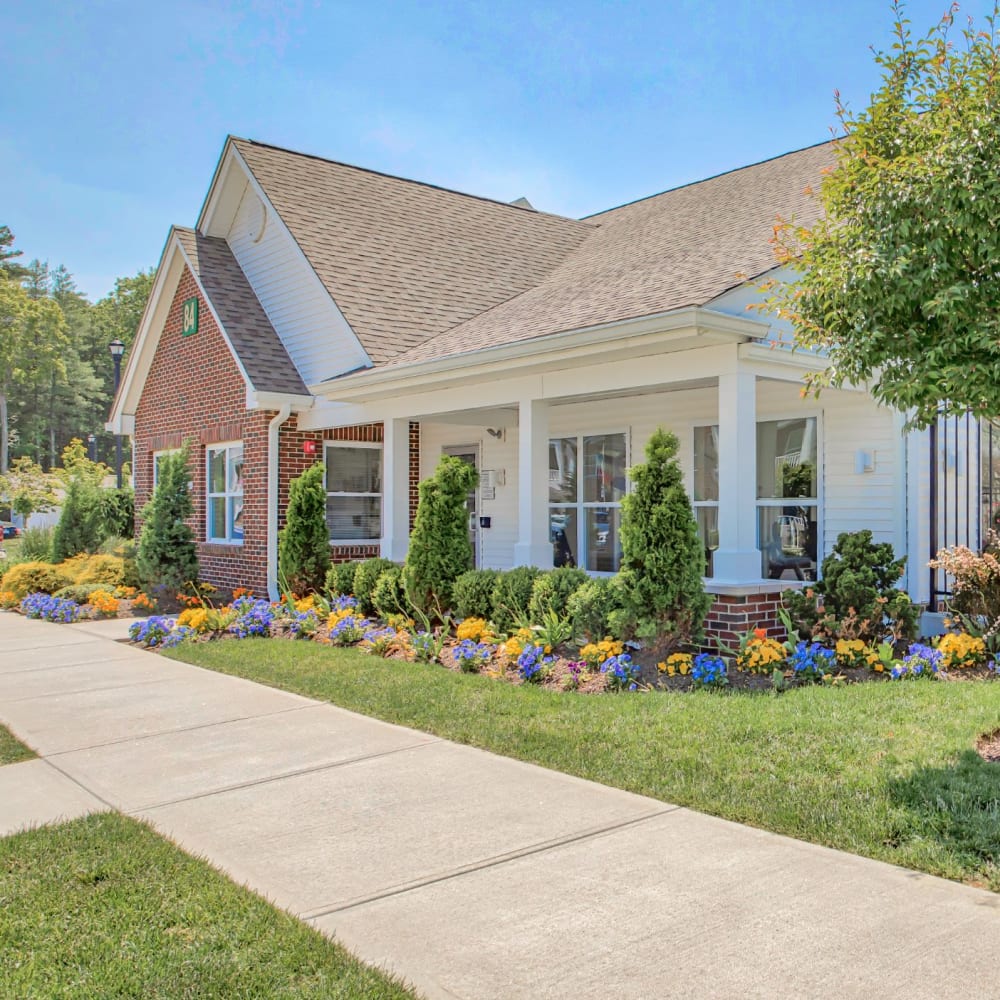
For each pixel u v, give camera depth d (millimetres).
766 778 4906
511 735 5965
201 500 15656
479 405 10883
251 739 6223
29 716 6996
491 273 14930
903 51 5297
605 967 3094
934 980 2955
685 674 7309
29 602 13328
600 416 13023
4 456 65875
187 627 10633
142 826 4527
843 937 3244
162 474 13953
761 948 3184
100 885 3826
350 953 3236
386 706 6918
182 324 16062
